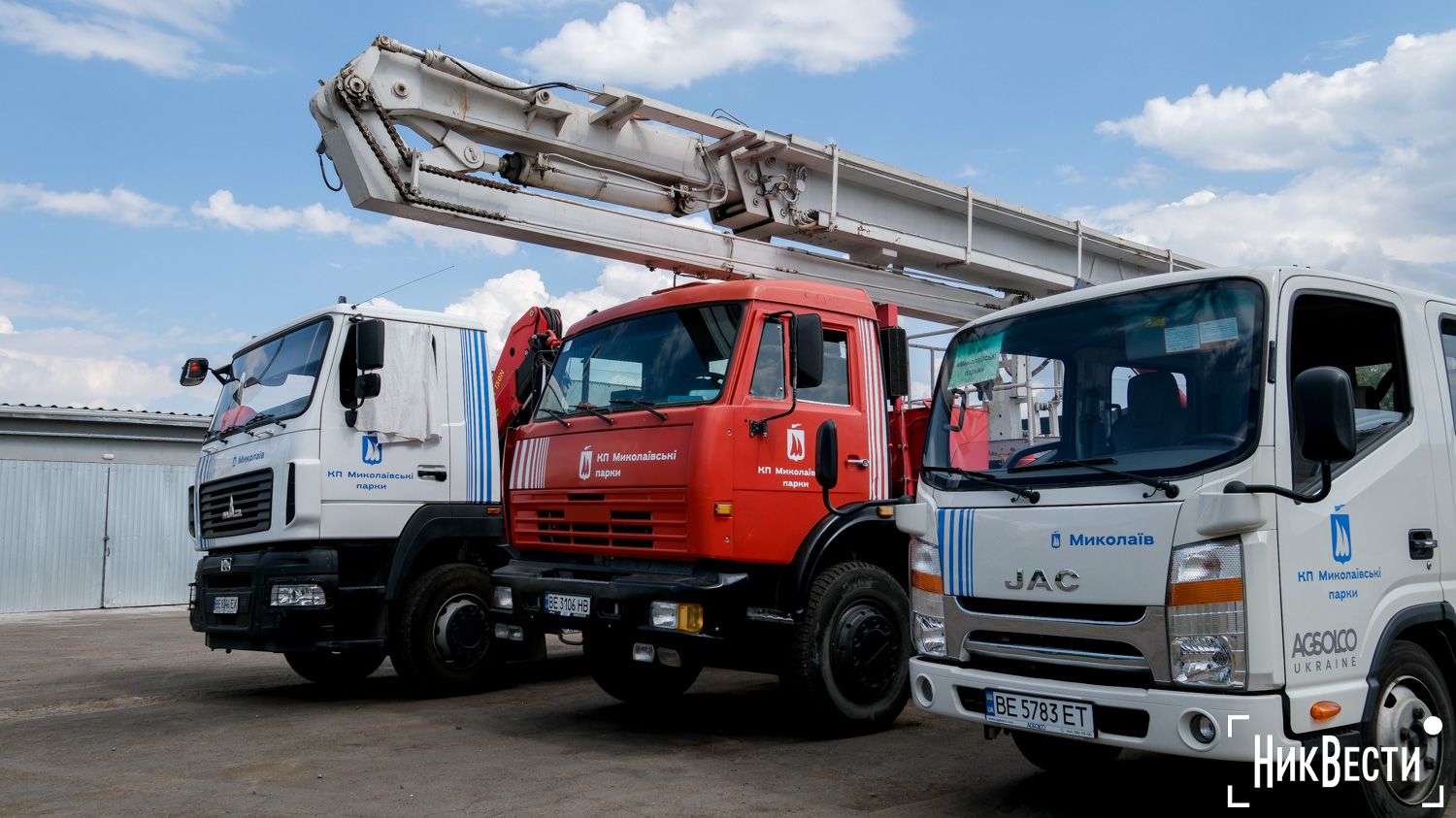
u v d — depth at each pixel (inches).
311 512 301.4
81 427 766.5
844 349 273.1
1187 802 197.6
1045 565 174.6
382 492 315.9
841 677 254.1
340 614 311.6
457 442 333.4
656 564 249.1
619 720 285.0
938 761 232.7
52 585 746.8
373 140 313.1
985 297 444.8
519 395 303.4
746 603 244.7
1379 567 169.5
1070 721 166.9
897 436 288.2
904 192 413.7
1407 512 176.9
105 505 773.9
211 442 350.0
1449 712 179.9
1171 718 154.2
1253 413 160.4
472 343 343.6
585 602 249.4
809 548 248.4
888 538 269.6
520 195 337.4
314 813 196.9
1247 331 167.0
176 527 804.6
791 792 206.5
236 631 310.8
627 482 252.2
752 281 257.6
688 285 269.0
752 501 242.8
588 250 355.6
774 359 255.3
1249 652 151.0
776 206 384.8
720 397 244.2
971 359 207.5
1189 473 161.0
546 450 277.4
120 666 438.3
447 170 326.3
